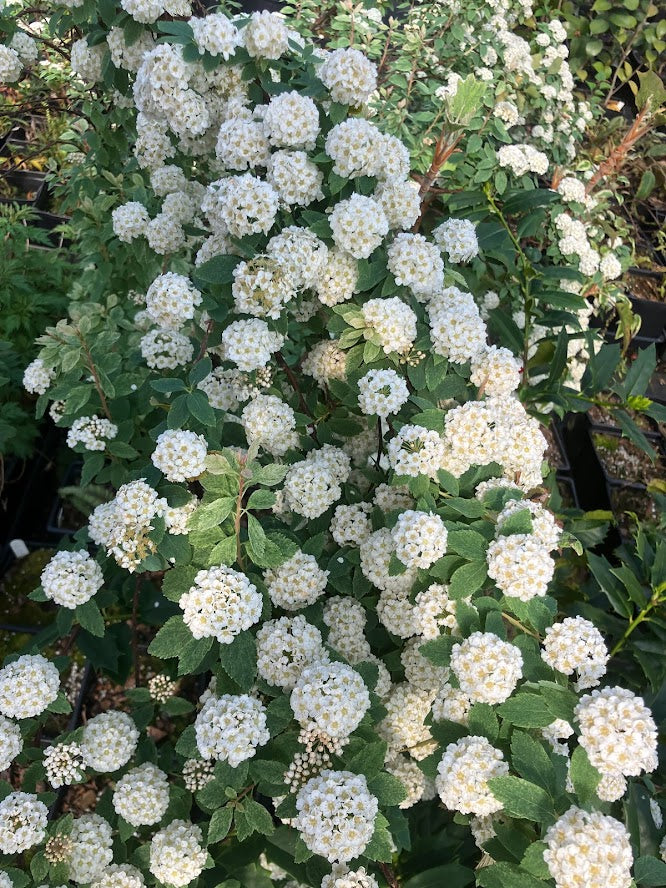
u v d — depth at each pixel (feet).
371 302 1.42
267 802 1.73
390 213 1.51
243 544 1.31
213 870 1.41
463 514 1.35
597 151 3.68
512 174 2.57
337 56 1.43
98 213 2.27
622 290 3.40
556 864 0.97
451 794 1.14
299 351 2.08
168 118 1.59
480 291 2.51
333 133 1.42
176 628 1.25
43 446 2.77
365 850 1.07
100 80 1.99
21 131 3.80
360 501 1.64
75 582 1.44
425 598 1.33
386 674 1.49
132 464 1.82
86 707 2.19
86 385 1.69
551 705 1.09
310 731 1.16
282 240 1.40
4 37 2.31
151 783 1.42
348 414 1.76
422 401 1.47
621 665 1.83
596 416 3.20
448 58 2.92
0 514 2.62
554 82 3.08
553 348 2.39
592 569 1.79
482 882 1.07
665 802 1.47
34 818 1.22
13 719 1.36
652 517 2.88
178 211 1.90
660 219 4.01
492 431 1.39
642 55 4.20
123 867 1.38
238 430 1.71
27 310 2.64
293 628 1.28
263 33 1.46
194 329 1.88
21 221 3.19
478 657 1.14
